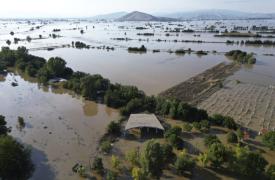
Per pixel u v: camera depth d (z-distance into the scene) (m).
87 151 49.38
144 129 56.16
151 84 89.88
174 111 62.53
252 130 57.34
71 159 46.84
